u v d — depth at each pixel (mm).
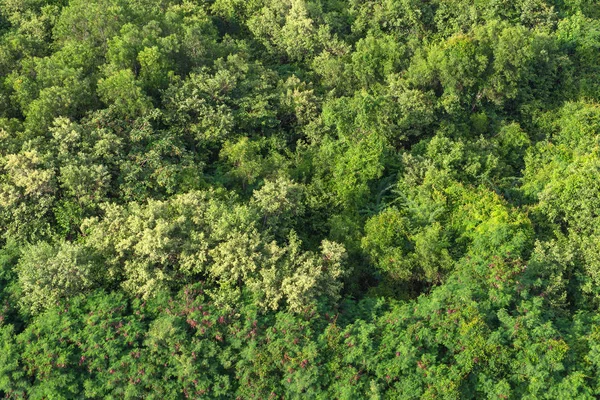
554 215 45188
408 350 35406
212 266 40344
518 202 49688
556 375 34688
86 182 43875
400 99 57250
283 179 46469
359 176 50406
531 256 41812
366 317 39625
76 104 50719
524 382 34844
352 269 41781
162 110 53938
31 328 36594
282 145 55000
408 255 43438
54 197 43406
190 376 35094
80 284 39031
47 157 44844
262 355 35812
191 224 42375
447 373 34656
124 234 41156
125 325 36969
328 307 39156
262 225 44594
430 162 51719
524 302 38219
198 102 52938
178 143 50312
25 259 39438
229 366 36000
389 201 51000
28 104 50844
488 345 35469
